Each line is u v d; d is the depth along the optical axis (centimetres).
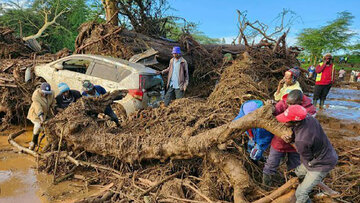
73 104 450
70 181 382
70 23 3020
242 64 783
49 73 661
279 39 1114
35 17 2873
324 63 855
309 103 351
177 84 679
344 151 467
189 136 366
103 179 382
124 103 575
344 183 354
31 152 462
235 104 493
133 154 373
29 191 352
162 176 366
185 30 1105
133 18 1202
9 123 640
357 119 736
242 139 390
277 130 284
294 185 299
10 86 636
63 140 432
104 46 890
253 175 358
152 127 442
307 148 259
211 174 351
